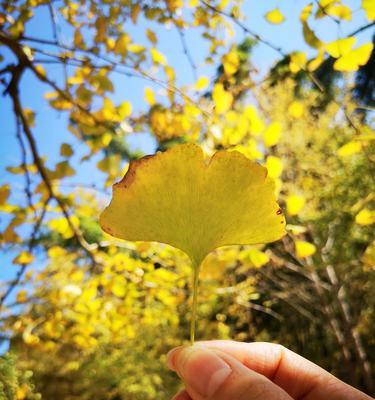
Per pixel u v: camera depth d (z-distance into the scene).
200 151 0.14
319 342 1.68
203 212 0.14
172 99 0.43
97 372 1.47
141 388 1.48
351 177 1.26
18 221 0.43
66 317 0.54
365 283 1.46
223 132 0.35
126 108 0.44
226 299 1.42
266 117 1.17
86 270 0.60
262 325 1.83
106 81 0.42
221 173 0.14
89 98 0.44
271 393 0.16
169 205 0.13
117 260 0.53
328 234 1.37
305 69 0.30
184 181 0.14
